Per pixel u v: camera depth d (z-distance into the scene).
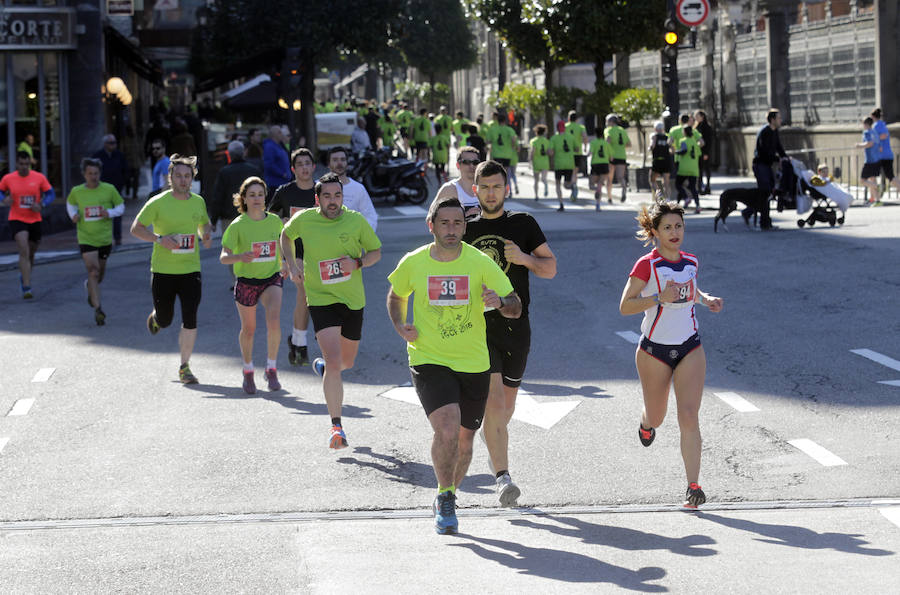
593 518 9.65
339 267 12.36
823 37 46.62
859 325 17.33
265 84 53.69
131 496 10.45
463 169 12.39
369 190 43.62
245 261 14.09
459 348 9.34
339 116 58.09
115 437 12.56
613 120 41.69
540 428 12.59
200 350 17.33
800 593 7.70
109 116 48.03
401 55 118.69
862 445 11.55
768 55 50.22
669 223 9.83
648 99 47.72
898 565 8.23
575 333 17.72
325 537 9.20
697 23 39.22
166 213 15.10
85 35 40.94
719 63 55.50
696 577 8.05
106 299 22.47
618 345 16.80
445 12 112.25
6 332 19.09
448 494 9.27
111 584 8.15
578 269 24.02
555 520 9.60
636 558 8.52
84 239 19.56
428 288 9.28
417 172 43.84
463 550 8.80
